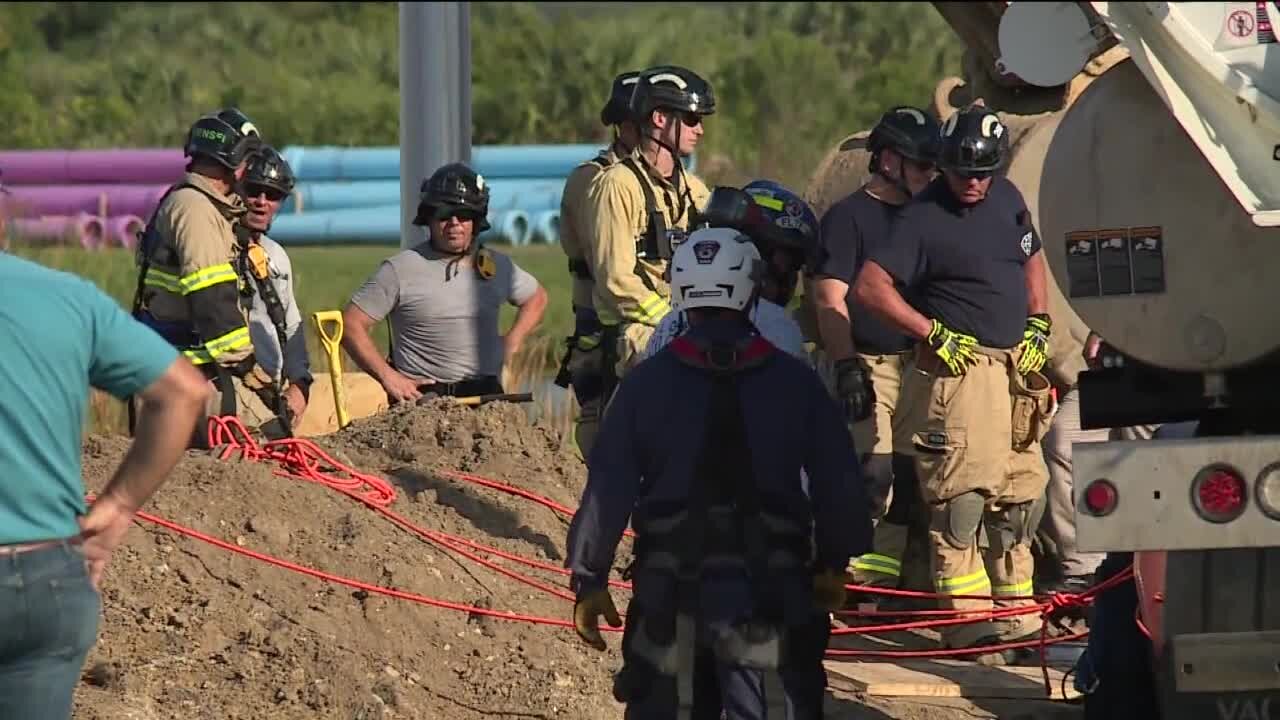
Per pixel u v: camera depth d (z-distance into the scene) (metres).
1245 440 20.09
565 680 26.38
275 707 24.17
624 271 31.58
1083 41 19.95
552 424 49.12
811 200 40.66
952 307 30.38
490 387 37.00
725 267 20.91
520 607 28.64
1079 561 34.97
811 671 20.97
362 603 26.75
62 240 115.56
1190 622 21.36
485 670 26.34
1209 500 20.11
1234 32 20.45
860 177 40.06
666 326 25.23
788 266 24.52
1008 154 38.28
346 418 41.25
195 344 31.84
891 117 31.45
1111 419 22.23
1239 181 20.30
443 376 36.59
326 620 26.16
